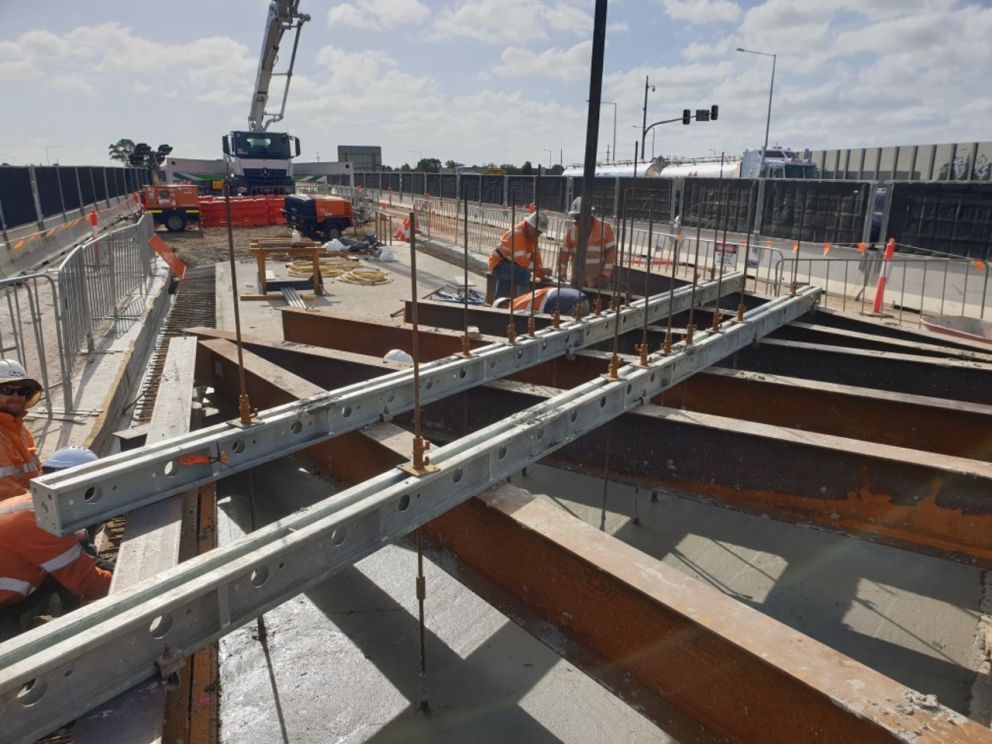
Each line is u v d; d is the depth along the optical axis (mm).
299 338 7234
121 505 2939
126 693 2074
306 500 4801
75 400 6164
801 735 1971
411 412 5219
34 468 3838
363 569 3992
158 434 4023
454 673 3215
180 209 26234
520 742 2838
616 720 2955
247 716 2941
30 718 1805
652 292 9938
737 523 4605
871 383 5758
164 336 9305
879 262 15117
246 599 2277
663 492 4125
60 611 3266
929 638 3541
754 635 2133
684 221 25594
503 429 3260
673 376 4629
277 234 25016
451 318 7555
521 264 9492
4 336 8773
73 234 20875
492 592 3035
